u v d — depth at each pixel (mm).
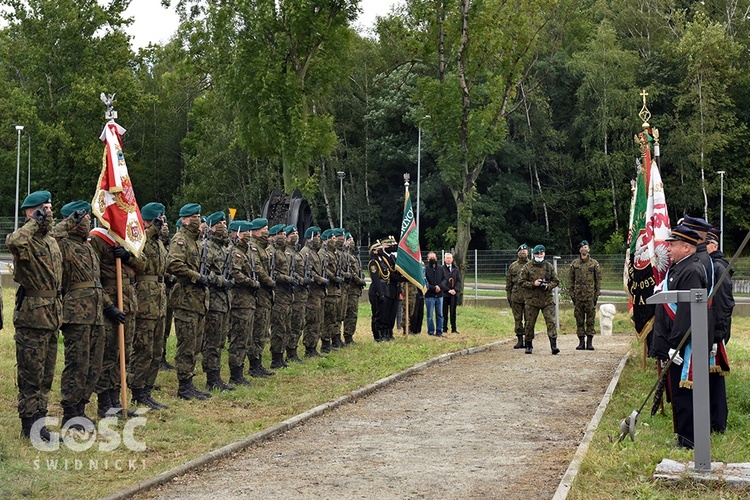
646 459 7977
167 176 69750
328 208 58562
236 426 9867
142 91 61094
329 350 17281
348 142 63531
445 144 34500
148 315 10555
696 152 53531
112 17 56969
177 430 9430
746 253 56031
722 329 9039
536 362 16484
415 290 22609
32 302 8484
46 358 8656
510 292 19906
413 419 10578
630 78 56250
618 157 55344
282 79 38500
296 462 8305
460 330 24859
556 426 10094
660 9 61688
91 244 9945
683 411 8703
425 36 35000
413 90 49000
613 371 15000
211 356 12078
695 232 8602
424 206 57781
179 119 69250
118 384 10234
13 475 7309
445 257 23156
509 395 12422
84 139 56438
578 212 58281
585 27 60312
